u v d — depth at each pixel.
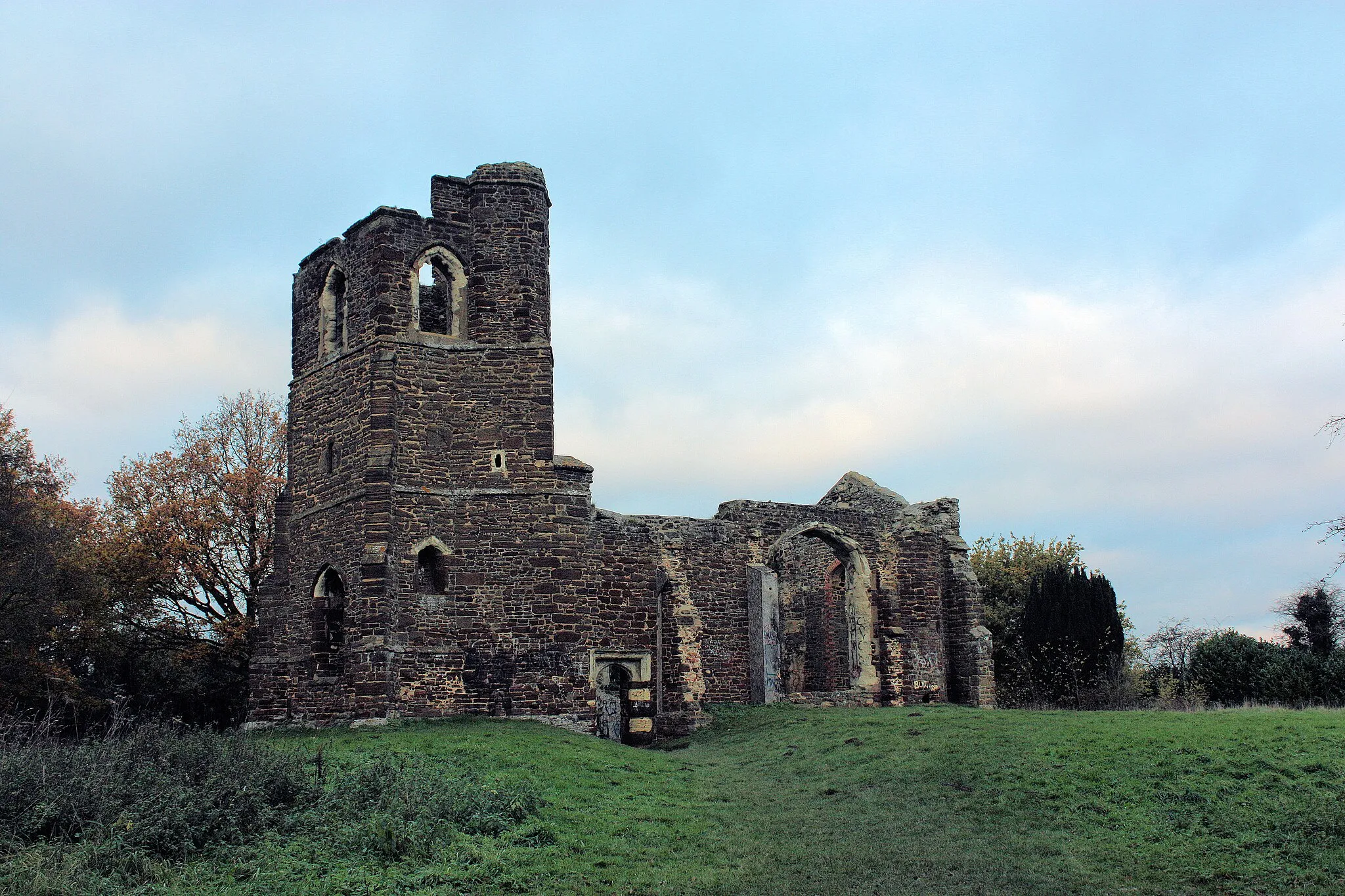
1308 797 16.73
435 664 27.64
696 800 20.72
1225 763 18.61
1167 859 15.55
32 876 13.02
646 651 32.12
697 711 32.22
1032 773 20.03
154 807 15.25
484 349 29.56
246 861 14.59
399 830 15.81
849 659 37.22
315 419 30.44
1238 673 34.94
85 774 15.86
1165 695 34.59
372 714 26.47
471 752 22.27
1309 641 37.28
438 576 28.39
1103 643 36.22
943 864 16.03
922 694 36.44
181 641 40.69
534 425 29.38
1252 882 14.51
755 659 34.50
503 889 14.59
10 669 32.91
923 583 37.31
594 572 30.23
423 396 28.97
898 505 38.56
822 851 16.91
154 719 23.00
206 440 42.53
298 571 29.98
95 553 37.78
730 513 35.59
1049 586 37.69
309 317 31.45
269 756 18.03
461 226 30.23
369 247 29.53
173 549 38.94
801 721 29.81
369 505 27.75
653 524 33.56
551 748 23.56
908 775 21.55
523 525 28.81
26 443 36.41
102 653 38.16
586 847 16.72
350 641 27.42
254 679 30.02
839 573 39.44
